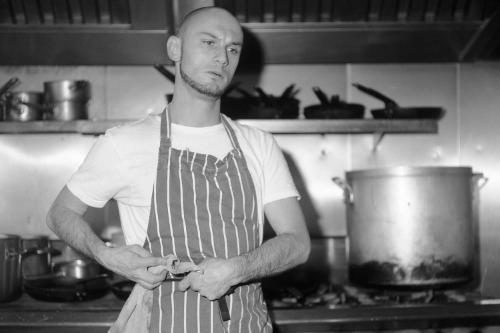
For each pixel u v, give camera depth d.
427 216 2.23
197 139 1.58
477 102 2.79
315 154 2.80
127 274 1.44
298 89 2.80
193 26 1.55
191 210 1.51
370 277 2.31
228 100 2.48
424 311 2.15
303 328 2.11
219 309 1.49
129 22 2.53
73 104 2.54
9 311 2.08
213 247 1.50
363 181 2.33
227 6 2.51
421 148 2.83
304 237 1.57
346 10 2.56
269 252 1.47
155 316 1.50
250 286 1.56
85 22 2.53
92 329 2.04
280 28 2.56
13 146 2.74
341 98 2.82
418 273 2.23
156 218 1.50
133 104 2.77
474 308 2.18
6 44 2.54
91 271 2.49
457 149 2.84
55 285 2.37
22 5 2.50
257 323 1.53
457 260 2.26
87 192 1.52
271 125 2.46
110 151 1.52
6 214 2.73
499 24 2.53
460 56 2.73
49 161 2.74
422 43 2.64
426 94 2.85
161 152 1.54
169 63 2.71
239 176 1.56
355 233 2.38
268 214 1.62
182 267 1.39
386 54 2.69
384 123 2.49
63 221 1.51
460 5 2.61
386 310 2.15
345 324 2.12
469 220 2.32
